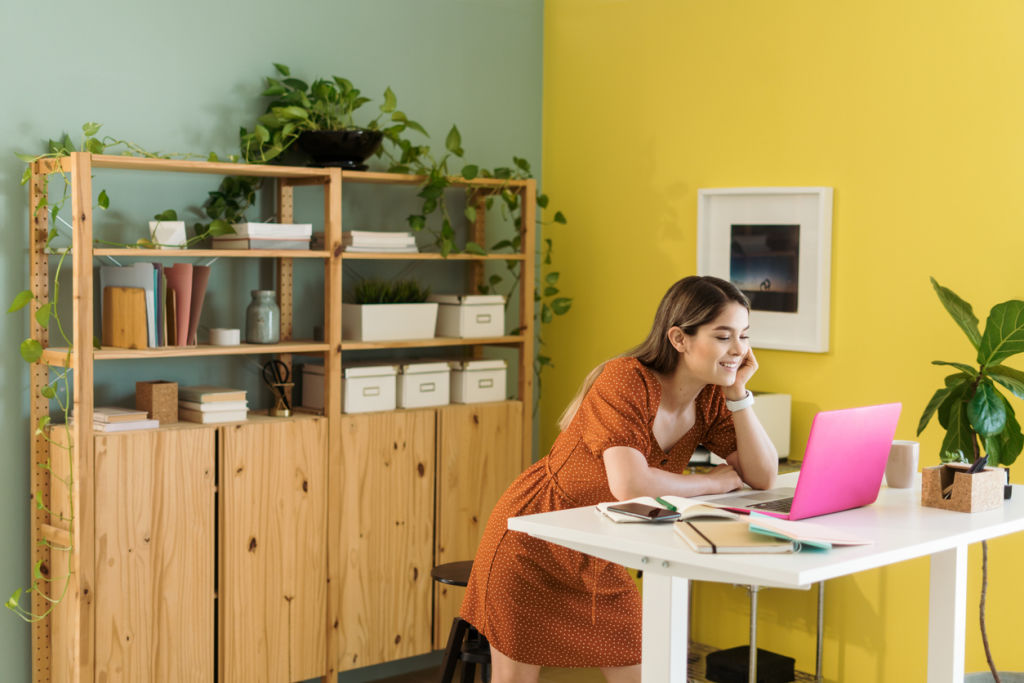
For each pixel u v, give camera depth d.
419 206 4.50
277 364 3.96
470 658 3.06
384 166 4.35
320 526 3.86
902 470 2.46
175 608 3.54
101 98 3.65
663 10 4.39
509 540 2.63
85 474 3.31
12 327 3.52
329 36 4.19
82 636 3.34
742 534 1.89
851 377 3.86
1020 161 3.40
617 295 4.62
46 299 3.52
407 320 4.14
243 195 3.97
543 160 4.90
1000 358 3.05
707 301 2.38
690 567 1.85
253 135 3.90
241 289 4.02
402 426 4.05
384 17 4.34
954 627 2.45
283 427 3.75
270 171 3.68
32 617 3.54
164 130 3.80
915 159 3.66
